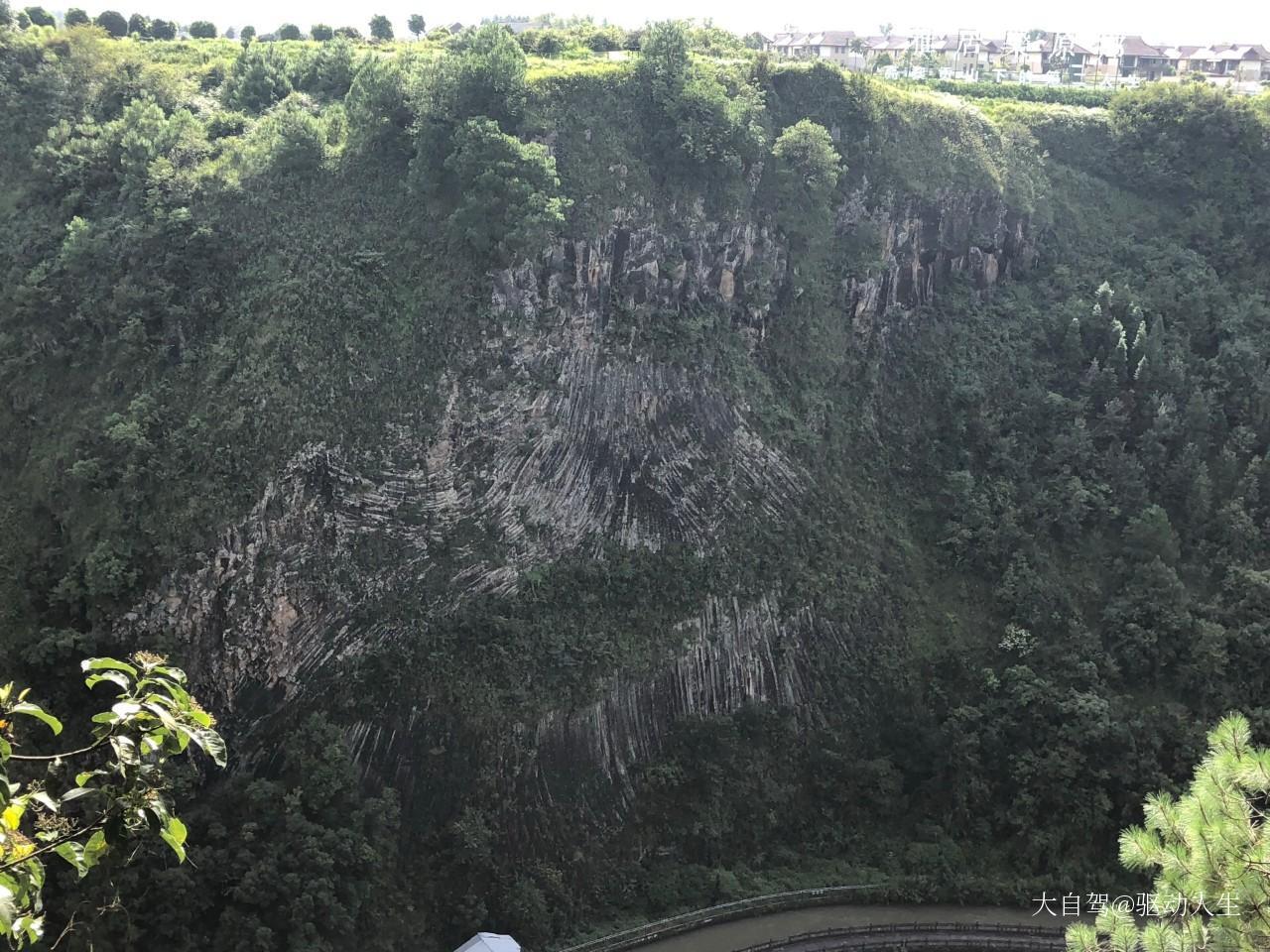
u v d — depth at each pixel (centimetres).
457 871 7000
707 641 8038
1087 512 8912
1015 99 12444
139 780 2122
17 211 8600
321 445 7219
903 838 7912
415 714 7200
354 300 7556
